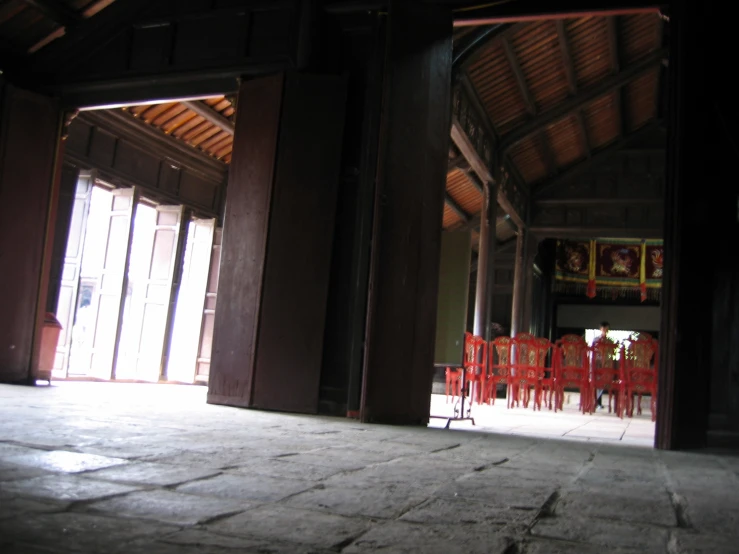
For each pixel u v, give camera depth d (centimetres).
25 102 663
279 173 559
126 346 1046
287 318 541
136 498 175
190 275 1073
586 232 1495
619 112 1342
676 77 479
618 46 1122
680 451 429
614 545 158
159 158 1006
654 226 1465
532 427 576
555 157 1427
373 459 285
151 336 1031
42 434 282
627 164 1488
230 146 1103
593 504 209
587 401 902
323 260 541
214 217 1115
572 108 1209
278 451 288
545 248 1900
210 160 1100
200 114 966
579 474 281
